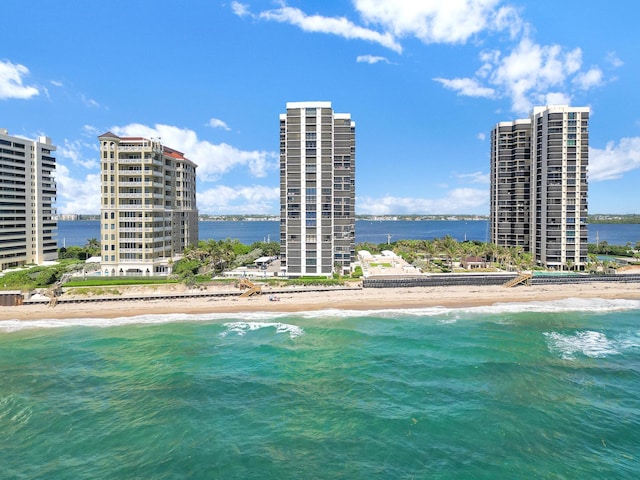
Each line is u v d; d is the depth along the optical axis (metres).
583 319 79.56
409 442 37.53
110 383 50.38
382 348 62.28
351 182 138.88
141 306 86.56
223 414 42.78
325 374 52.69
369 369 54.12
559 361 56.47
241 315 82.56
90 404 45.06
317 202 105.69
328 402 45.25
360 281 102.12
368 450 36.44
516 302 94.25
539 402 44.84
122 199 104.38
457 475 32.94
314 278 104.19
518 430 39.38
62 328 73.94
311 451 36.41
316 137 105.12
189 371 53.81
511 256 126.56
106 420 41.72
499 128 143.12
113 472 33.62
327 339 66.94
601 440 37.81
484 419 41.34
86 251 142.88
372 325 75.44
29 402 45.53
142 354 60.31
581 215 126.00
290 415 42.53
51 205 132.88
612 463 34.47
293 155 105.69
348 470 33.72
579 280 107.31
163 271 106.56
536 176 133.50
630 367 54.41
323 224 105.88
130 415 42.69
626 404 44.38
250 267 125.38
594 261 128.25
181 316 81.62
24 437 38.81
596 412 42.66
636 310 87.12
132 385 49.78
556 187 126.62
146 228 103.62
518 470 33.53
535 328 73.12
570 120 126.06
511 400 45.31
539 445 37.00
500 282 104.69
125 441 38.03
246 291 92.69
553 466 34.09
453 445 37.03
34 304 85.19
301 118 105.19
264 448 36.84
